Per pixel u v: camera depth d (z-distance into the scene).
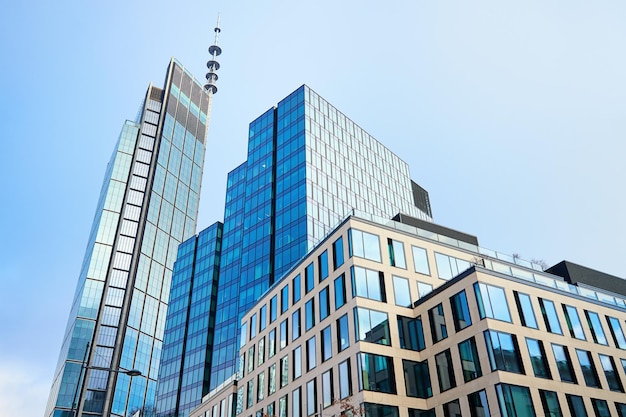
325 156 107.38
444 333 44.84
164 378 124.44
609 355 46.06
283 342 58.53
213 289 126.44
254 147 117.81
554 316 45.16
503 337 40.88
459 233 61.25
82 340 168.00
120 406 163.50
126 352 174.25
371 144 126.38
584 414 40.47
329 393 47.12
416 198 137.75
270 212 102.94
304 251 89.06
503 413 37.16
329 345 49.28
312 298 54.88
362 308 46.59
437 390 43.59
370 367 43.81
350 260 49.53
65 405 154.88
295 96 115.19
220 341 109.75
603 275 61.06
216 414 72.06
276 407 55.75
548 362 41.59
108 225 193.75
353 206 107.06
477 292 42.59
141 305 187.00
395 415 42.38
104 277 183.00
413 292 50.09
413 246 53.19
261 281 96.19
